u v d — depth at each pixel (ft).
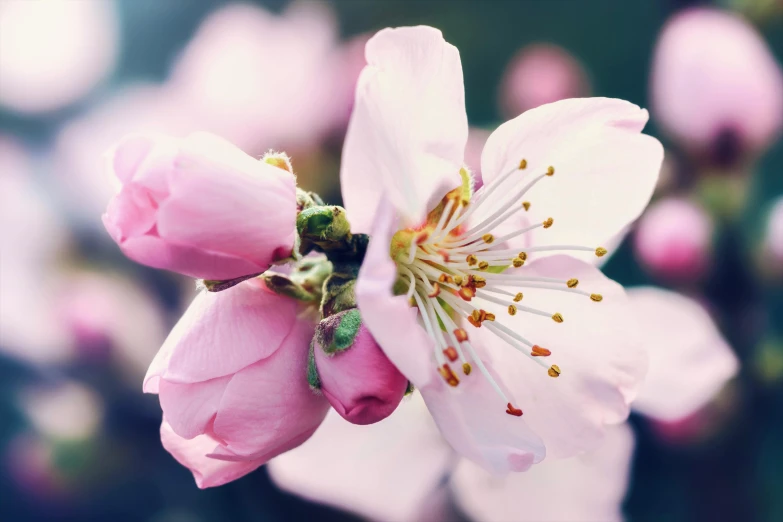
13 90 0.72
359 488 0.56
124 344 0.62
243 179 0.37
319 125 0.58
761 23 0.61
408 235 0.42
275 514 0.59
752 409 0.59
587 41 0.87
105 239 0.64
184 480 0.63
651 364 0.57
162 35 0.83
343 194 0.39
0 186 0.64
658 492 0.61
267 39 0.60
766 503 0.61
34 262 0.63
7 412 0.71
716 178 0.59
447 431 0.37
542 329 0.43
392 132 0.39
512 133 0.41
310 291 0.40
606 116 0.41
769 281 0.59
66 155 0.64
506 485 0.59
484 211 0.43
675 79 0.58
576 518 0.58
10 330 0.62
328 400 0.39
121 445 0.63
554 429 0.42
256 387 0.39
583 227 0.43
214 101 0.59
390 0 0.90
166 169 0.36
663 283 0.60
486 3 0.89
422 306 0.41
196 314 0.39
